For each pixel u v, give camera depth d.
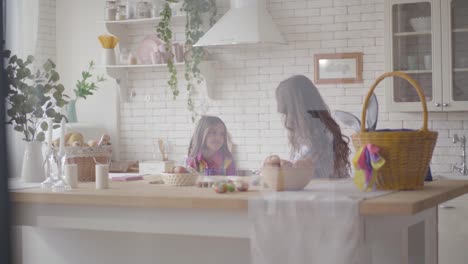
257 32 3.22
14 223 2.56
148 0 3.43
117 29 3.34
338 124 2.49
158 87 3.38
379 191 2.27
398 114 5.08
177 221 2.24
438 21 4.85
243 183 2.34
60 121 2.86
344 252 2.06
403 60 4.88
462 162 5.01
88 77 3.19
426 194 2.20
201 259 2.56
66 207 2.45
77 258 2.80
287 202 2.13
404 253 2.35
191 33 3.38
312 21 3.21
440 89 4.87
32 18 2.92
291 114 2.55
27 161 2.71
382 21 4.70
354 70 3.31
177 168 2.56
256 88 3.18
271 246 2.13
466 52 4.82
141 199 2.28
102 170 2.51
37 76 2.92
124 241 2.71
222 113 3.20
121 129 3.32
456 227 4.48
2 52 2.70
